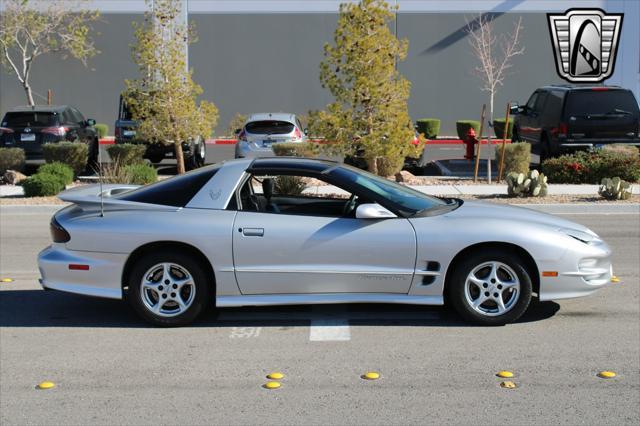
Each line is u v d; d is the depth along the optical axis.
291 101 31.30
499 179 18.53
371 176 7.70
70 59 31.20
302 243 7.00
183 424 5.06
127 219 7.12
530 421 5.06
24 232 13.01
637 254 10.67
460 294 7.05
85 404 5.42
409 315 7.50
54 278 7.22
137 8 30.94
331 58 16.91
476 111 31.09
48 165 17.64
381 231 7.00
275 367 6.13
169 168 22.91
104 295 7.14
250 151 20.30
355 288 7.06
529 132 21.92
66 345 6.73
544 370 6.00
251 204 7.34
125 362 6.28
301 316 7.52
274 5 30.83
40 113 20.77
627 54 30.25
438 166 22.66
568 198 16.02
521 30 30.48
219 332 7.06
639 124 19.27
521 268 6.98
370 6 16.78
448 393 5.55
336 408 5.30
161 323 7.15
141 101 19.38
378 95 16.61
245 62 31.16
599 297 8.20
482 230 6.96
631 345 6.59
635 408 5.26
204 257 7.11
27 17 27.45
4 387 5.76
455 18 30.66
